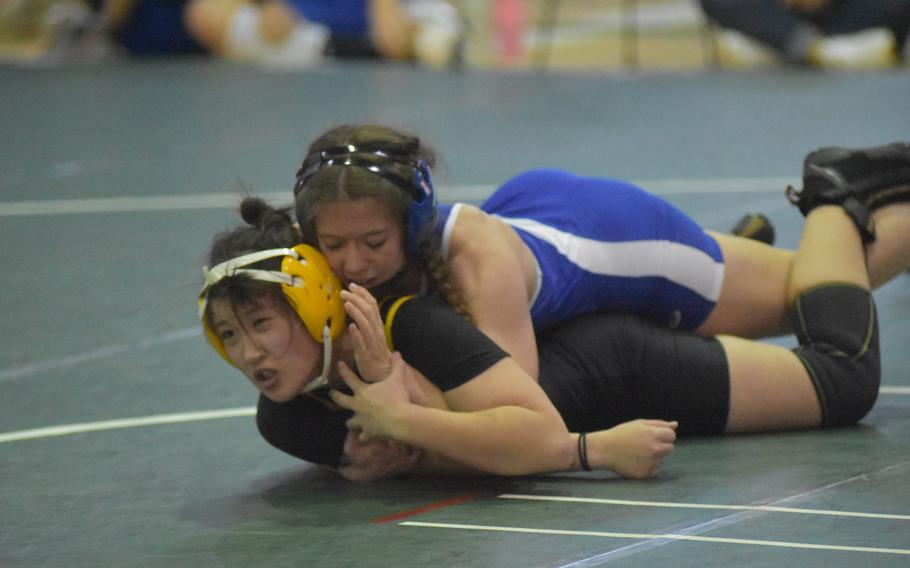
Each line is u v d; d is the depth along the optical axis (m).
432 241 8.02
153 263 14.59
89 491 7.91
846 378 8.73
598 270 8.96
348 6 36.78
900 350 10.48
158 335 11.72
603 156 20.72
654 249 9.25
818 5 32.62
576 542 6.64
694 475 7.79
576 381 8.59
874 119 23.58
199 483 8.03
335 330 7.59
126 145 23.16
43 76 33.75
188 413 9.50
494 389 7.59
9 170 21.02
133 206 17.92
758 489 7.42
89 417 9.47
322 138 7.64
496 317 8.01
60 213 17.59
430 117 25.59
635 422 7.79
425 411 7.53
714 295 9.59
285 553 6.76
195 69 34.91
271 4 36.56
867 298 9.08
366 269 7.60
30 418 9.48
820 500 7.15
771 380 8.66
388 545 6.79
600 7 40.34
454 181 18.78
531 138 22.70
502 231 8.47
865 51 32.53
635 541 6.61
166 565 6.68
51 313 12.59
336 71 34.19
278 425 8.12
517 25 36.59
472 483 7.91
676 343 8.73
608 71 32.97
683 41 37.16
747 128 23.11
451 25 36.81
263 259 7.41
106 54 38.09
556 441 7.64
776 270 9.82
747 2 32.91
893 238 9.62
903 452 8.09
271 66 35.75
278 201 17.30
